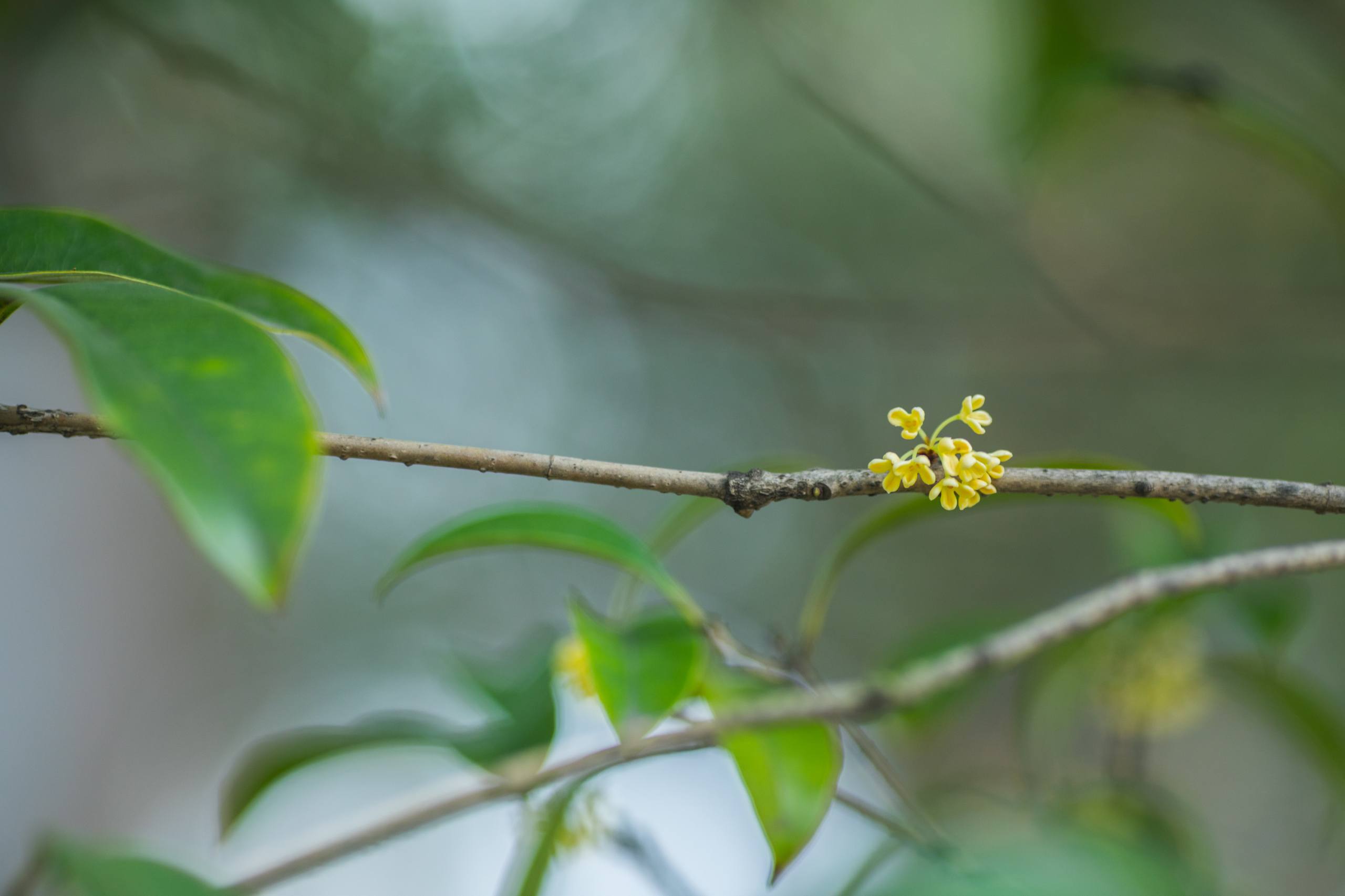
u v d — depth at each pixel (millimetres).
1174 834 754
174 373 594
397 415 2113
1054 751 780
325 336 653
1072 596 2012
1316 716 771
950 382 1998
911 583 2186
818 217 1941
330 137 1441
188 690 1747
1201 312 1384
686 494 647
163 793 1667
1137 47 1255
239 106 1477
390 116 1612
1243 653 778
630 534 685
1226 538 776
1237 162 1551
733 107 1951
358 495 2230
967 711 864
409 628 2213
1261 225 1583
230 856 1096
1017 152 1379
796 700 694
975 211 1383
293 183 1640
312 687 2080
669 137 1939
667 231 1956
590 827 717
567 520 682
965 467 647
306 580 2158
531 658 738
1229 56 1316
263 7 1450
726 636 698
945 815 732
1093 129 1435
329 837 690
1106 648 772
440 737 714
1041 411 1939
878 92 1526
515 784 688
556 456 643
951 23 1515
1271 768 1340
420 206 1554
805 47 1456
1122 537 776
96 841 655
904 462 650
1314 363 1467
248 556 584
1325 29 1098
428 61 1624
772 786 676
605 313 1789
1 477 1451
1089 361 1557
